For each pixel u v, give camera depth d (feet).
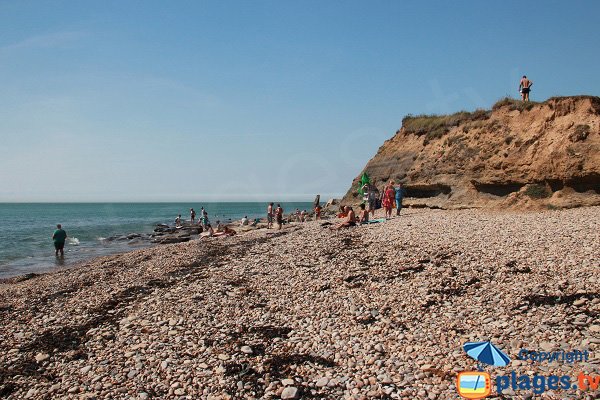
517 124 108.99
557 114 98.02
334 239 77.00
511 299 38.99
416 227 79.56
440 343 33.22
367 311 41.34
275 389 29.09
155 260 80.18
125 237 174.19
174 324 42.52
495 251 53.98
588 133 89.51
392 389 27.30
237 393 28.96
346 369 30.91
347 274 53.21
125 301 52.44
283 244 78.07
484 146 113.39
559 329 32.22
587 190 88.22
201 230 172.04
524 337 31.99
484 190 109.29
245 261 67.05
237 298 49.06
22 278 83.92
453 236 66.18
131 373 32.94
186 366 33.40
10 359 38.29
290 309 44.29
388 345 33.99
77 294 59.31
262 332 38.93
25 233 206.90
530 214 84.17
